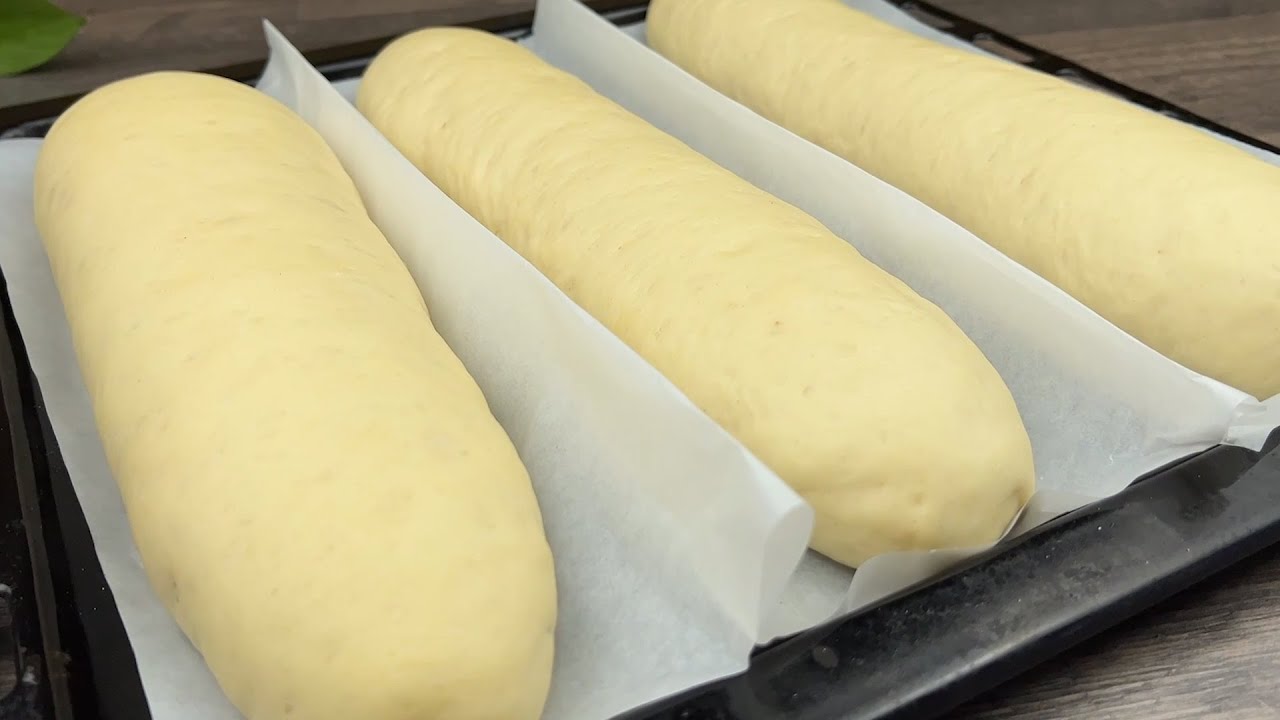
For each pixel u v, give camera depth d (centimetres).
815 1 139
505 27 149
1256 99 137
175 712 67
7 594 71
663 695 64
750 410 78
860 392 75
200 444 70
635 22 160
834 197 108
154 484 71
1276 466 81
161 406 74
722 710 63
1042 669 71
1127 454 85
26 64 126
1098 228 96
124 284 84
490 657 61
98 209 92
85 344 85
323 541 64
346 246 90
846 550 77
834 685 65
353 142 110
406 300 88
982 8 163
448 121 115
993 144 107
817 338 79
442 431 72
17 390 90
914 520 74
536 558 67
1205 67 146
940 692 65
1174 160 97
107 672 70
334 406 71
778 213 93
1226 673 71
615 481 75
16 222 108
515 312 86
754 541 62
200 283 81
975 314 97
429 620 61
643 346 86
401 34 145
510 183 105
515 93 114
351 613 61
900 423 74
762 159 117
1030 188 102
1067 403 90
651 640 68
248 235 87
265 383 73
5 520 77
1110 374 87
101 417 80
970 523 75
